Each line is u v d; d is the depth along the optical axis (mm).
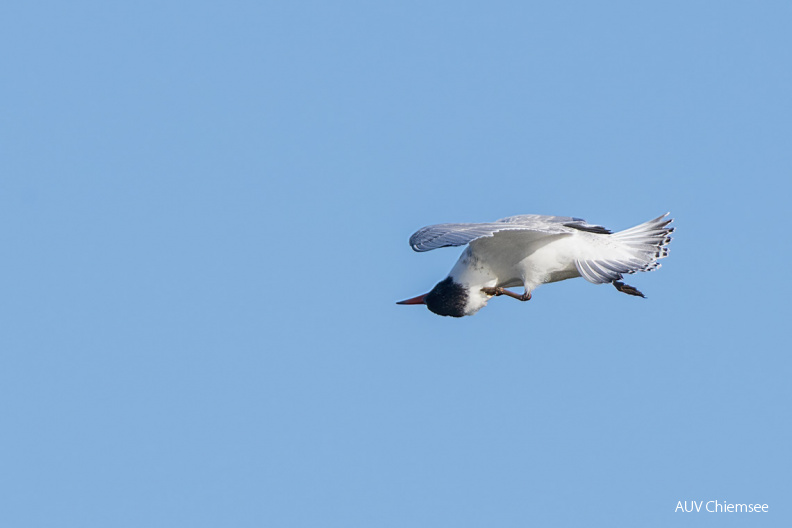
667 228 15195
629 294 15977
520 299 15391
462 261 16109
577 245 15070
